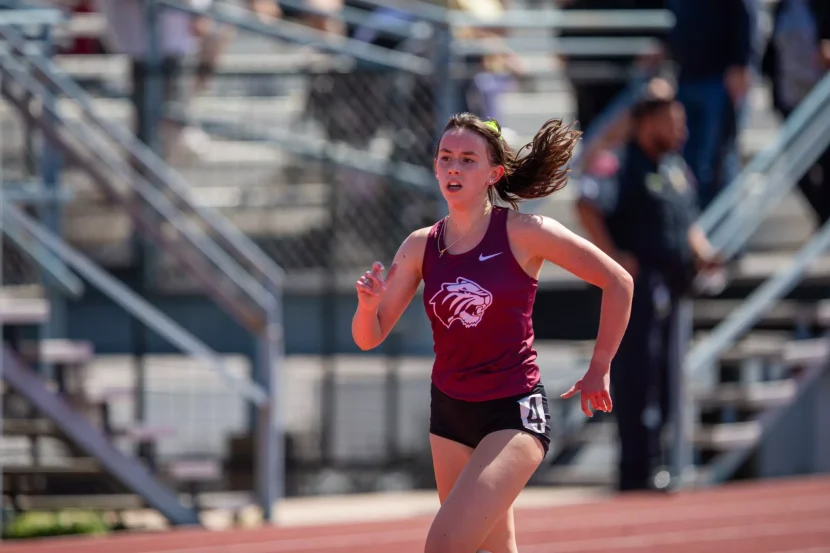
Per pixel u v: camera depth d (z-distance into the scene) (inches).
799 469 1595.7
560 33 1601.9
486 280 581.6
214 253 1270.9
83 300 1664.6
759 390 1445.6
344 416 1529.3
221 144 1600.6
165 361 1658.5
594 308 1817.2
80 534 1285.7
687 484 1333.7
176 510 1285.7
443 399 600.4
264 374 1288.1
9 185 1435.8
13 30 1368.1
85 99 1293.1
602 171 1405.0
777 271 1583.4
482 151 589.9
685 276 1293.1
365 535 1120.8
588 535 1107.9
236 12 1579.7
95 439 1249.4
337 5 1633.9
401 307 613.3
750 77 1487.5
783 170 1465.3
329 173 1566.2
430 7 1624.0
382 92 1509.6
